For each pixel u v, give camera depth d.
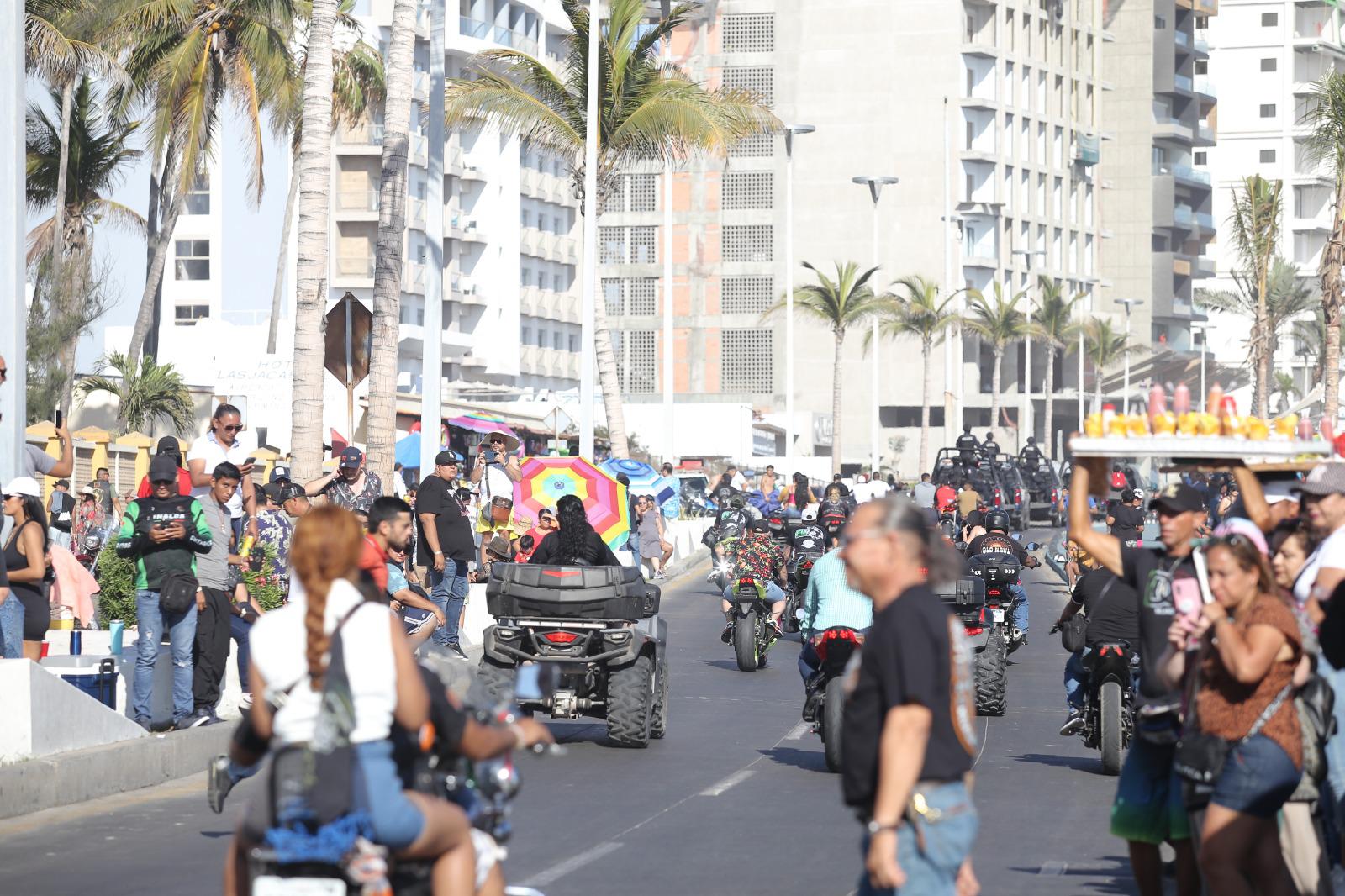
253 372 75.12
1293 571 12.33
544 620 21.11
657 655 22.09
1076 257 179.00
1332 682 11.23
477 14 121.25
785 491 55.44
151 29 63.47
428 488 27.64
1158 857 11.21
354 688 7.63
